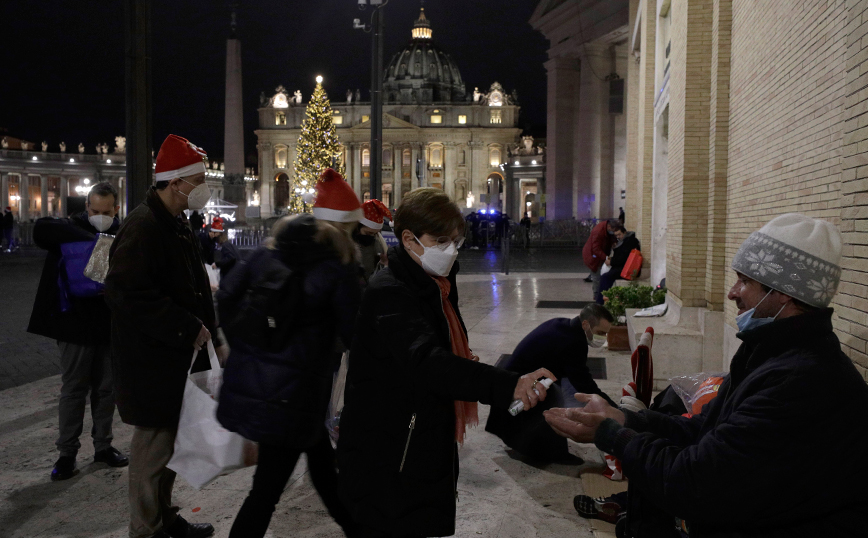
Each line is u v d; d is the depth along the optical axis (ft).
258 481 7.80
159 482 9.46
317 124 168.45
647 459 5.68
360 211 9.03
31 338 28.27
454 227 6.88
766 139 14.79
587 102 134.51
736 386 5.87
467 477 13.09
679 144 22.40
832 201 10.61
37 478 12.78
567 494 12.23
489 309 37.42
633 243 34.53
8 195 308.40
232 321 7.88
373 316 6.75
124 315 9.04
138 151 17.85
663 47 30.96
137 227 9.11
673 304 23.30
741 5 17.52
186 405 8.55
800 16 12.41
